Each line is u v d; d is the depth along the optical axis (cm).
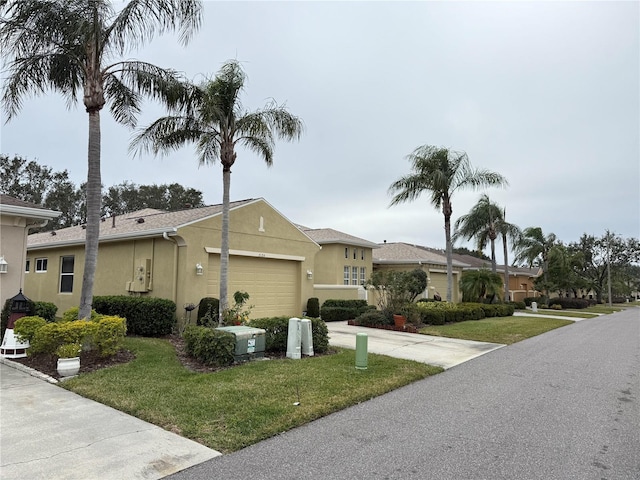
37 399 538
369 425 472
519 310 2834
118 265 1353
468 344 1121
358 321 1479
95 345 741
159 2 826
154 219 1466
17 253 990
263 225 1423
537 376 750
